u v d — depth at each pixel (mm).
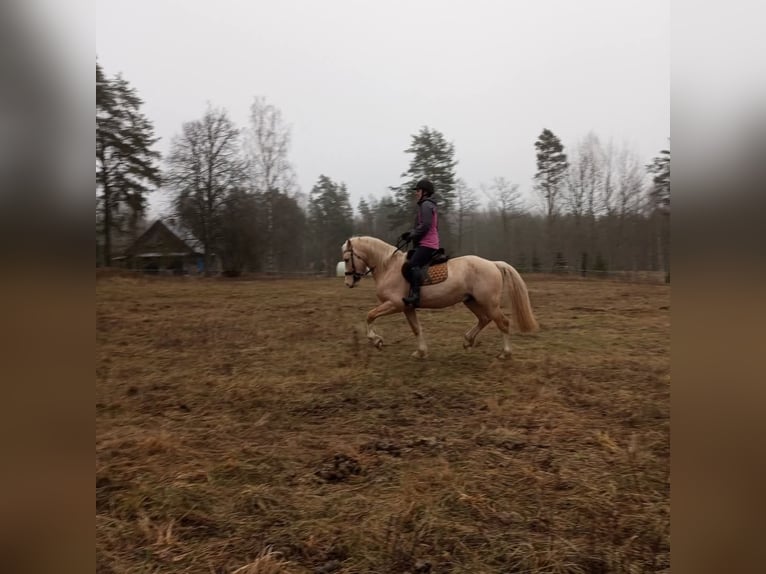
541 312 12320
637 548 2539
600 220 34438
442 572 2404
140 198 29016
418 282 6242
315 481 3322
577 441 3951
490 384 5555
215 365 6570
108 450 3771
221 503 3033
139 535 2693
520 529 2736
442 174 36125
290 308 13695
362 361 6648
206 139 33875
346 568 2443
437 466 3506
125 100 27672
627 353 7164
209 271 34656
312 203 44781
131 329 9734
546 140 36031
